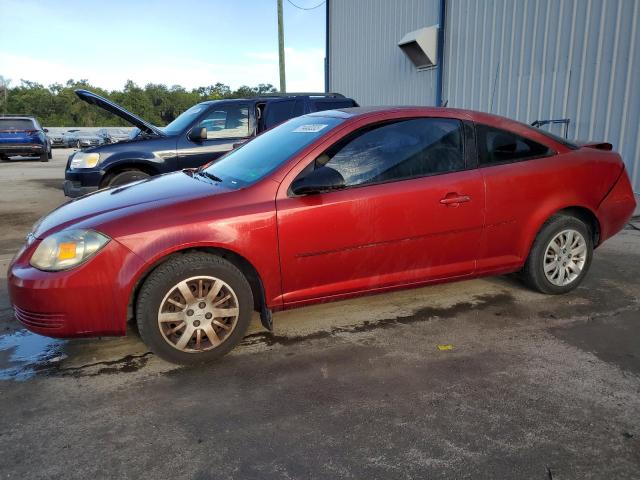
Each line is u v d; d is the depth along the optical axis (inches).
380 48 499.2
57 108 2775.6
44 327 116.6
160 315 119.9
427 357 128.3
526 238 156.1
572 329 143.3
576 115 296.7
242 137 293.9
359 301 165.5
